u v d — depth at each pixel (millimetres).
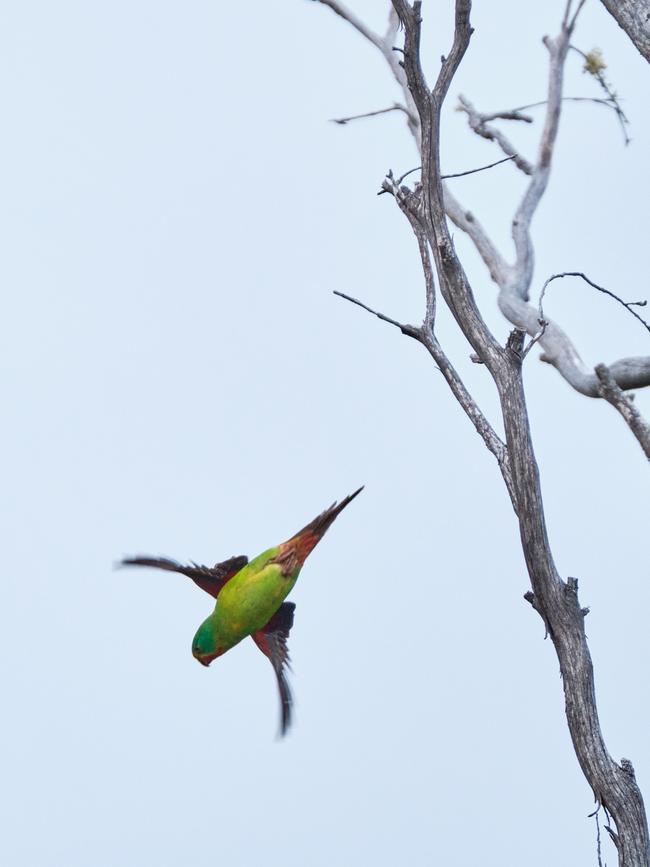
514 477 10539
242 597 7570
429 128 11062
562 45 16906
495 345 10859
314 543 7715
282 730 7613
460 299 10969
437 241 11023
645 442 10555
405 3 10773
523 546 10508
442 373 11156
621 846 10086
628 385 13852
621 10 12008
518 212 16672
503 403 10688
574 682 10312
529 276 16359
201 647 7730
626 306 11102
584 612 10484
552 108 16875
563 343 15086
